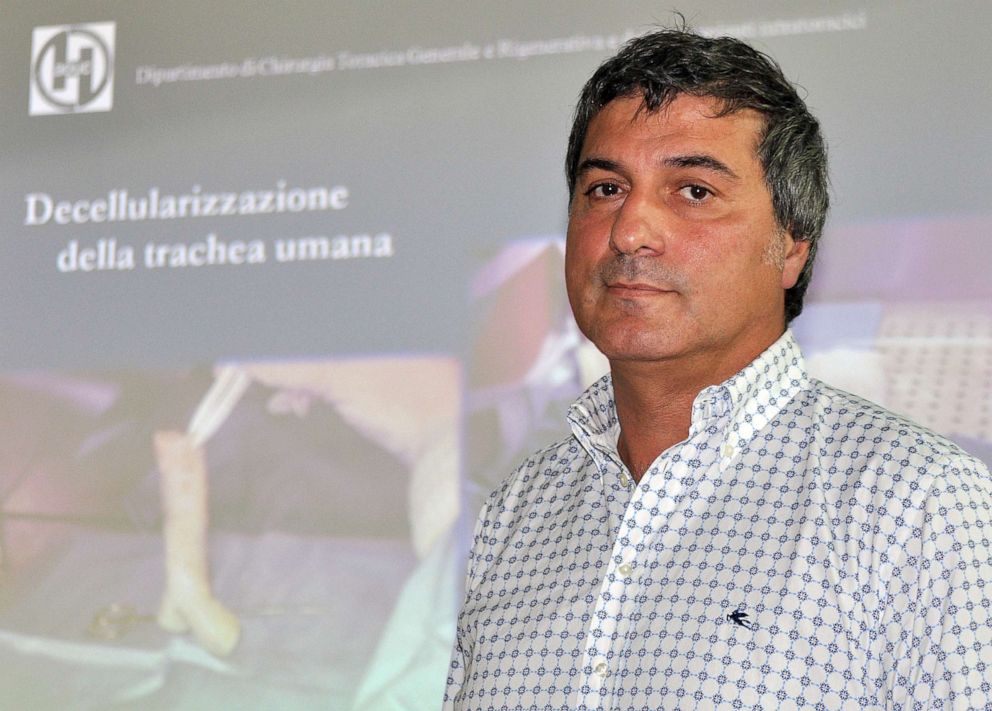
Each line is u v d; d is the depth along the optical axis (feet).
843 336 8.60
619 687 3.95
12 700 9.40
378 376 9.44
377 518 9.23
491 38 9.73
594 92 4.51
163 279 9.94
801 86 9.00
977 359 8.39
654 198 4.19
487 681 4.30
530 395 9.14
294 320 9.67
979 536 3.77
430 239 9.55
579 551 4.35
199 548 9.45
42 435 9.85
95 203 10.15
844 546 3.84
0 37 10.52
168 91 10.22
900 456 3.90
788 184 4.31
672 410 4.34
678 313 4.12
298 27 10.10
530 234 9.39
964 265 8.53
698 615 3.90
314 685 9.05
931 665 3.66
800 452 4.14
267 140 9.98
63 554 9.61
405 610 9.04
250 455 9.52
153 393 9.77
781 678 3.73
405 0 9.95
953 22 8.86
